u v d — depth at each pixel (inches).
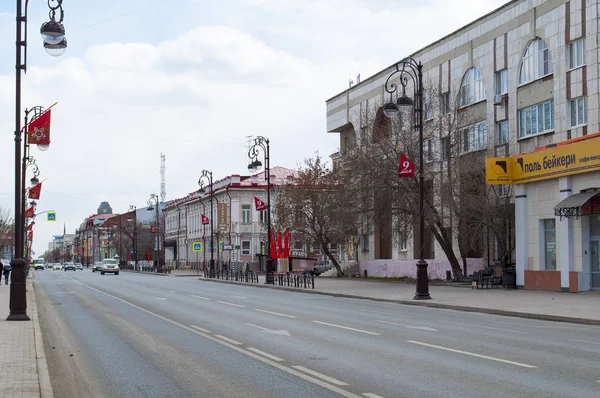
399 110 1176.8
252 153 1952.5
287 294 1445.6
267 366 448.5
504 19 1710.1
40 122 984.9
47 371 428.5
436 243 2043.6
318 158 2375.7
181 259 4451.3
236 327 707.4
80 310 989.8
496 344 557.6
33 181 1990.7
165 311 943.7
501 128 1734.7
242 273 2148.1
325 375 410.9
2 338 603.2
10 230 4763.8
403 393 354.0
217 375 418.0
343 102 2672.2
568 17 1477.6
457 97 1772.9
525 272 1365.7
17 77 786.8
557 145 1268.5
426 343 564.4
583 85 1430.9
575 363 453.1
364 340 586.9
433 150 1737.2
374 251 2472.9
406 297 1222.9
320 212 2310.5
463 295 1227.9
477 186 1558.8
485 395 346.6
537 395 345.7
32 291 1515.7
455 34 1927.9
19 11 778.8
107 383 402.6
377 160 1670.8
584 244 1227.9
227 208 3309.5
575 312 858.8
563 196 1254.9
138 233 5482.3
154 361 482.3
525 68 1637.6
